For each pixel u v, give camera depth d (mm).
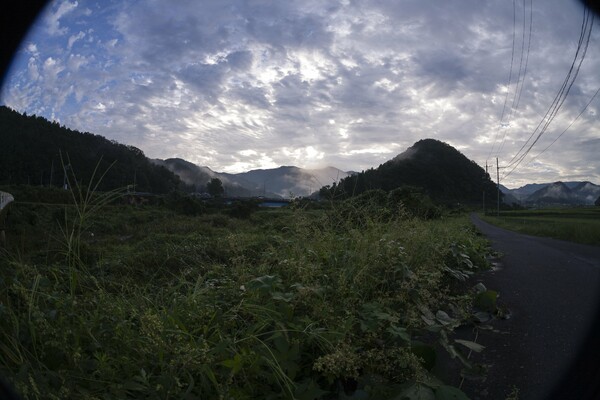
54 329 2277
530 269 8094
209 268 4211
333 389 2656
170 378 2107
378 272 4145
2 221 7133
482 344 3627
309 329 2846
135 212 16453
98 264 3520
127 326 2549
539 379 2914
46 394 1883
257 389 2383
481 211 82625
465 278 6441
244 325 3020
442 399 2213
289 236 4859
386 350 2799
